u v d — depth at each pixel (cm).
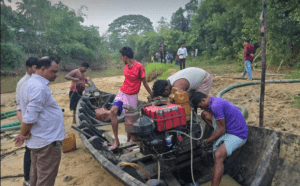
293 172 272
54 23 2881
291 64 1192
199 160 345
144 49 4838
